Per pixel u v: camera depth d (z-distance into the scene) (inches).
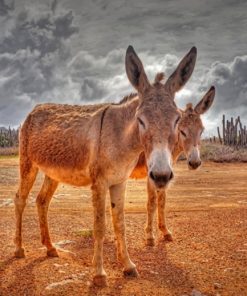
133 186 569.6
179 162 929.5
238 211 372.2
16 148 1294.3
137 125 181.0
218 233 287.4
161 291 184.1
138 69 180.1
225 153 1047.6
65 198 455.5
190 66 184.7
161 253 245.3
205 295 180.2
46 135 228.8
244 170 792.9
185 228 305.4
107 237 282.4
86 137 203.9
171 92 180.9
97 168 194.5
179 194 492.4
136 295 179.2
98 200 195.2
